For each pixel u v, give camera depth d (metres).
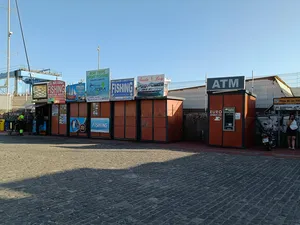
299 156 12.70
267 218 5.00
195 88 20.52
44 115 26.08
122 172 8.83
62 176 8.20
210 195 6.38
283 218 5.01
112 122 21.02
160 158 11.87
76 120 23.25
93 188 6.87
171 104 18.75
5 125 31.34
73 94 23.03
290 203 5.87
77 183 7.36
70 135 23.67
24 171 8.87
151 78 18.89
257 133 17.34
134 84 19.48
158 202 5.82
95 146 16.55
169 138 18.42
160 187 7.02
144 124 19.28
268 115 17.03
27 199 5.95
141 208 5.43
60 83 24.03
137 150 14.59
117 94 20.27
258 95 18.23
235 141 15.59
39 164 10.16
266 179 8.07
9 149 14.75
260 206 5.65
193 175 8.49
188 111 20.64
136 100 19.61
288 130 15.23
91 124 22.22
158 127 18.64
